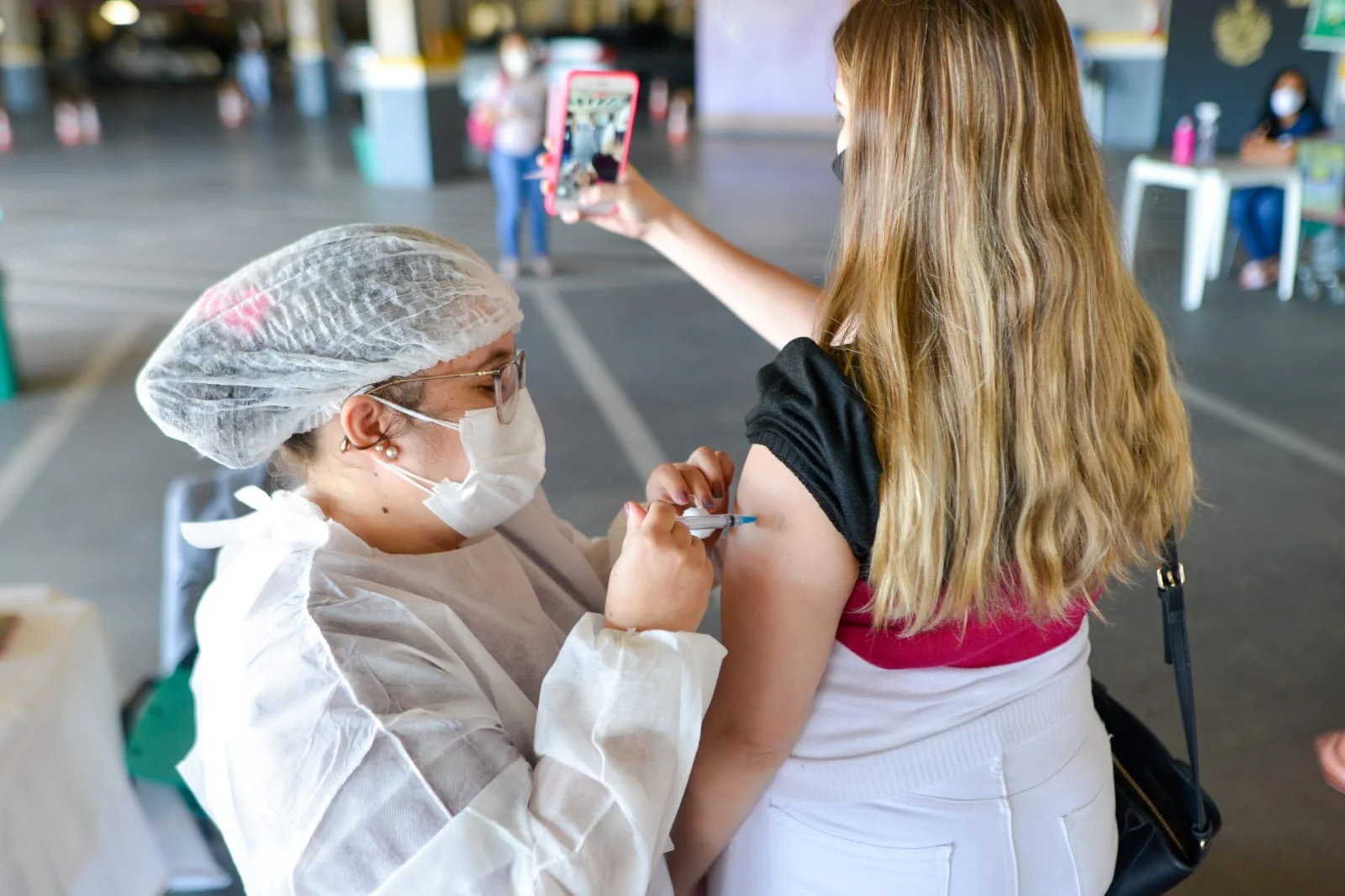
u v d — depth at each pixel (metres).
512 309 1.12
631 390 5.20
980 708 1.06
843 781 1.05
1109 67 13.45
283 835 0.91
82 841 1.69
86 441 4.70
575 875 0.90
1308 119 6.73
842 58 1.01
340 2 38.66
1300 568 3.37
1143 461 1.05
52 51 35.66
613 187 1.56
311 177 13.41
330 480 1.13
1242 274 6.96
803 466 0.93
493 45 24.61
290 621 0.98
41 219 10.50
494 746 0.96
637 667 0.96
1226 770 2.53
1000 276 0.93
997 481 0.94
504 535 1.33
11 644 1.75
